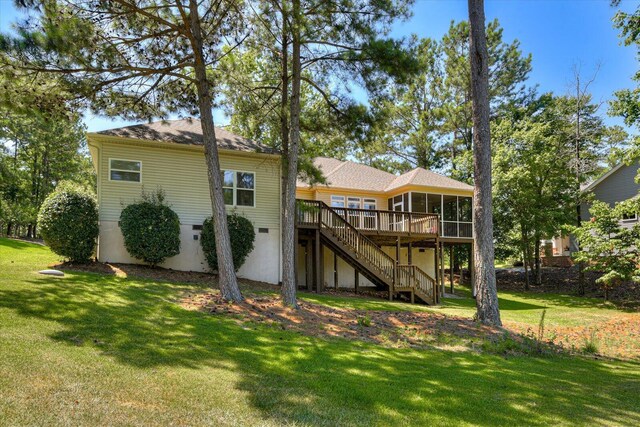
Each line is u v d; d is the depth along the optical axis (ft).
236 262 45.01
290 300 33.55
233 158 50.85
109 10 31.22
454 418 13.65
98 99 33.91
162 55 36.40
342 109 40.75
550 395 16.97
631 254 54.65
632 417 14.97
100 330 20.49
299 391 15.05
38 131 85.15
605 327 40.50
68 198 40.04
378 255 51.67
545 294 68.80
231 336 22.30
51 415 11.22
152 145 46.37
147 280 37.22
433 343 25.84
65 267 38.75
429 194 66.44
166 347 19.02
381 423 12.82
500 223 75.46
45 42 26.13
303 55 39.45
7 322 19.83
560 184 71.26
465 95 93.30
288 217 35.35
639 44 45.47
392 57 34.47
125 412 11.93
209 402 13.30
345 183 67.46
